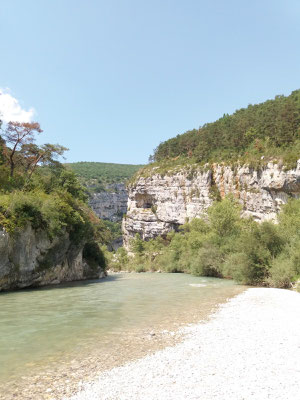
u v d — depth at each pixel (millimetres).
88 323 13969
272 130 89375
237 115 127125
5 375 8039
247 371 7727
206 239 50406
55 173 48250
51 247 33656
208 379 7297
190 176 95062
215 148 104000
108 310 17297
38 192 35625
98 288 29844
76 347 10367
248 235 32156
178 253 64312
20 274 29266
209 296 22750
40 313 16484
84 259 45344
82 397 6629
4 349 10234
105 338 11414
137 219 112125
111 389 6969
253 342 10352
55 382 7520
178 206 98688
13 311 17141
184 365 8328
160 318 14922
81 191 53844
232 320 14047
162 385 7055
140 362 8727
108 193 194250
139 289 28531
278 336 11094
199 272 46625
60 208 35562
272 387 6750
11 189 35156
